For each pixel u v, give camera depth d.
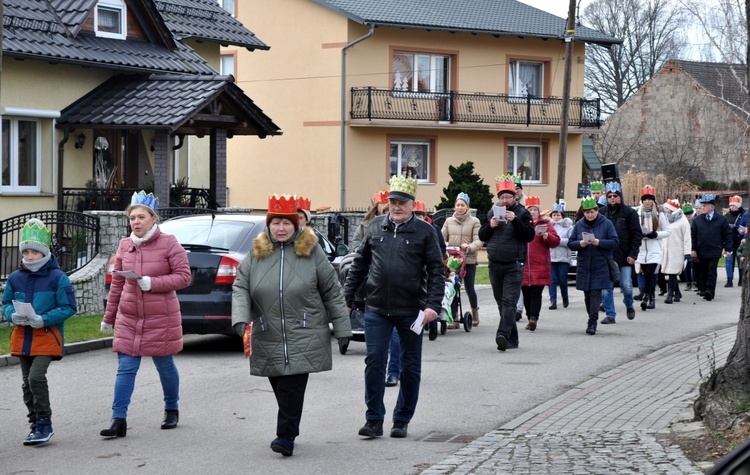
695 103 54.88
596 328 15.81
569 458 7.46
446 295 15.16
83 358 13.05
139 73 23.92
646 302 19.50
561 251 19.59
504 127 38.59
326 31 35.75
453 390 10.80
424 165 37.69
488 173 38.91
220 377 11.62
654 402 9.66
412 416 9.02
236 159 38.47
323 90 35.94
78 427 9.02
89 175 23.48
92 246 17.48
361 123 35.41
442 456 7.91
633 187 47.00
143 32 24.84
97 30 23.62
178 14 27.73
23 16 21.67
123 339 8.69
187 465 7.66
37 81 21.89
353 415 9.51
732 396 8.00
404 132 36.75
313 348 7.93
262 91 37.50
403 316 8.49
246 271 8.04
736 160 53.06
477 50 38.16
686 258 22.36
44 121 22.14
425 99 36.75
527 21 39.34
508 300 13.59
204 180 31.61
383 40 36.06
